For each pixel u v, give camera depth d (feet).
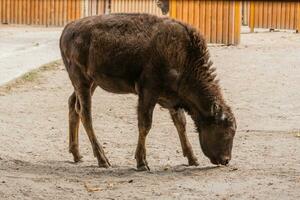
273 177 49.14
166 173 51.78
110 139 65.72
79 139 65.57
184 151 54.90
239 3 112.78
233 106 77.87
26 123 70.74
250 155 57.72
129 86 54.08
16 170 52.08
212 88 52.26
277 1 134.00
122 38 53.16
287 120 72.43
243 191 45.44
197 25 113.60
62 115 75.00
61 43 57.26
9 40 122.62
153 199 44.16
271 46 112.37
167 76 52.19
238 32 112.98
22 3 151.12
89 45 54.49
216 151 52.16
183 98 53.01
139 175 51.21
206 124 52.39
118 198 44.55
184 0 113.29
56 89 86.84
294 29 133.59
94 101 80.48
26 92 85.05
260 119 72.90
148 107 52.65
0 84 87.25
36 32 135.95
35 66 97.35
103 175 51.47
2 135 65.21
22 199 43.55
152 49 52.26
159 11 136.36
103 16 54.70
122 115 75.31
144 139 53.11
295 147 60.49
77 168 54.34
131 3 142.41
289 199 43.47
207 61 52.70
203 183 47.85
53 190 46.21
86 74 55.52
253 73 91.66
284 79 88.79
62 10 148.46
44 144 63.41
